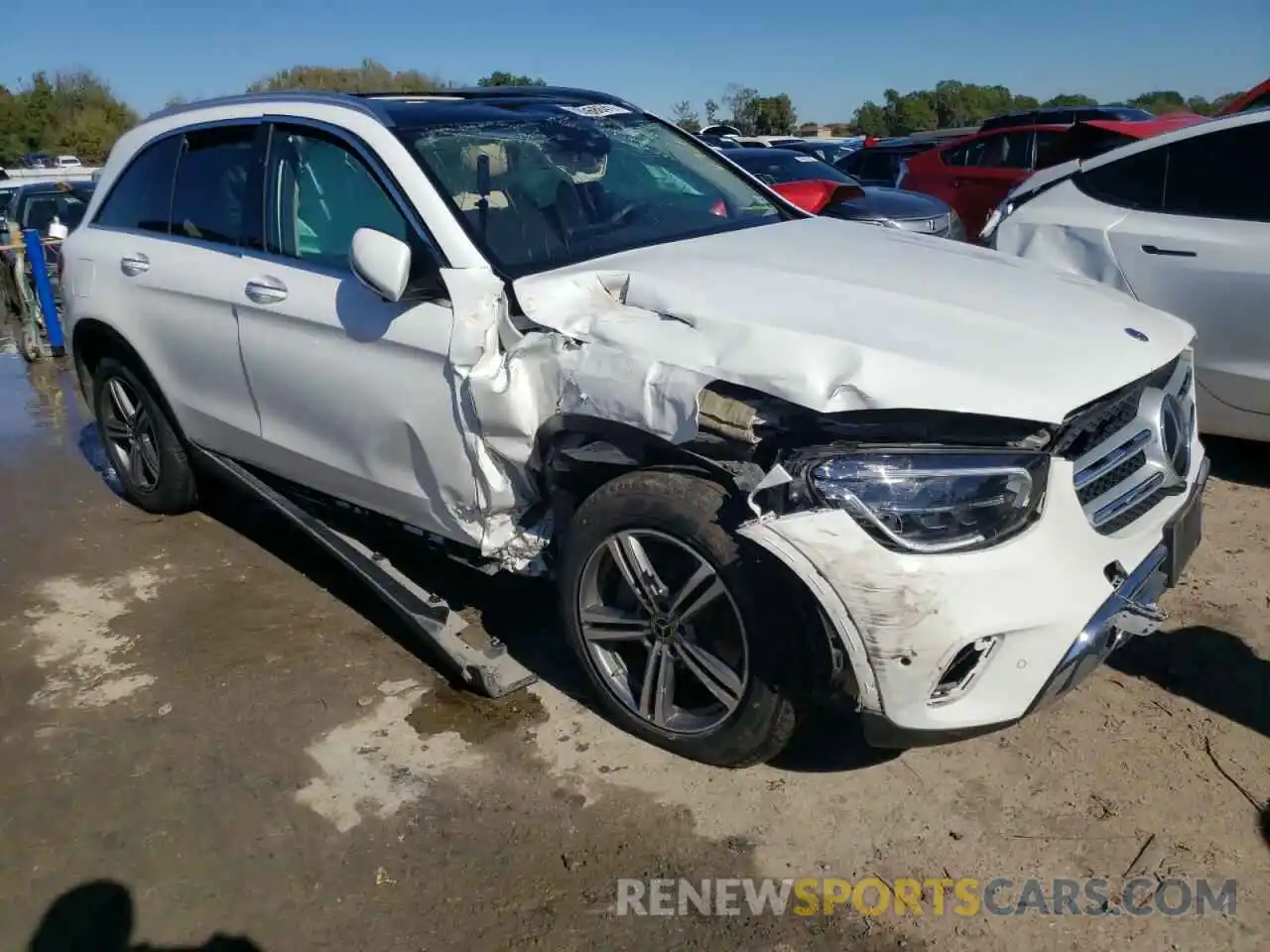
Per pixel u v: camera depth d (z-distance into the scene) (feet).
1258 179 14.87
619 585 10.09
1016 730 10.21
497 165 11.57
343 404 11.50
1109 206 16.40
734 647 9.29
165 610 13.53
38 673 12.16
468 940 8.18
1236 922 7.95
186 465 15.61
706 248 11.09
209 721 11.05
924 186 38.86
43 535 16.21
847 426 8.24
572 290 9.83
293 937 8.28
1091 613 8.25
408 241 10.84
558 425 9.63
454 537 11.28
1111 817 9.04
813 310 9.05
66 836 9.48
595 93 14.60
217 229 13.30
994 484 7.92
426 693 11.37
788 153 34.42
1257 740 9.90
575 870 8.79
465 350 9.94
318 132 12.09
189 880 8.91
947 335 8.70
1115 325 9.40
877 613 7.87
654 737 10.04
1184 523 9.57
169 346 14.01
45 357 30.30
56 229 28.35
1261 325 14.65
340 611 13.32
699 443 8.70
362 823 9.45
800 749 10.11
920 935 8.02
